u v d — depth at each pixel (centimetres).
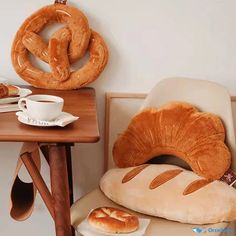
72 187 188
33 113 134
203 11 185
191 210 147
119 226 138
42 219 199
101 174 198
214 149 160
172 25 185
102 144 195
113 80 189
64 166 131
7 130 128
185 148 165
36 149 145
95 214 144
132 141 170
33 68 180
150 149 169
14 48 178
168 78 176
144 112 172
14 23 180
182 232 143
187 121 166
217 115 167
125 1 182
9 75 185
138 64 188
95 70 179
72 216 148
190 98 172
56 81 178
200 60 189
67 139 125
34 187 149
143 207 151
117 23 183
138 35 185
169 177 159
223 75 191
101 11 182
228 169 160
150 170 164
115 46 186
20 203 150
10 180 195
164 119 168
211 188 153
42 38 182
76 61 183
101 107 191
